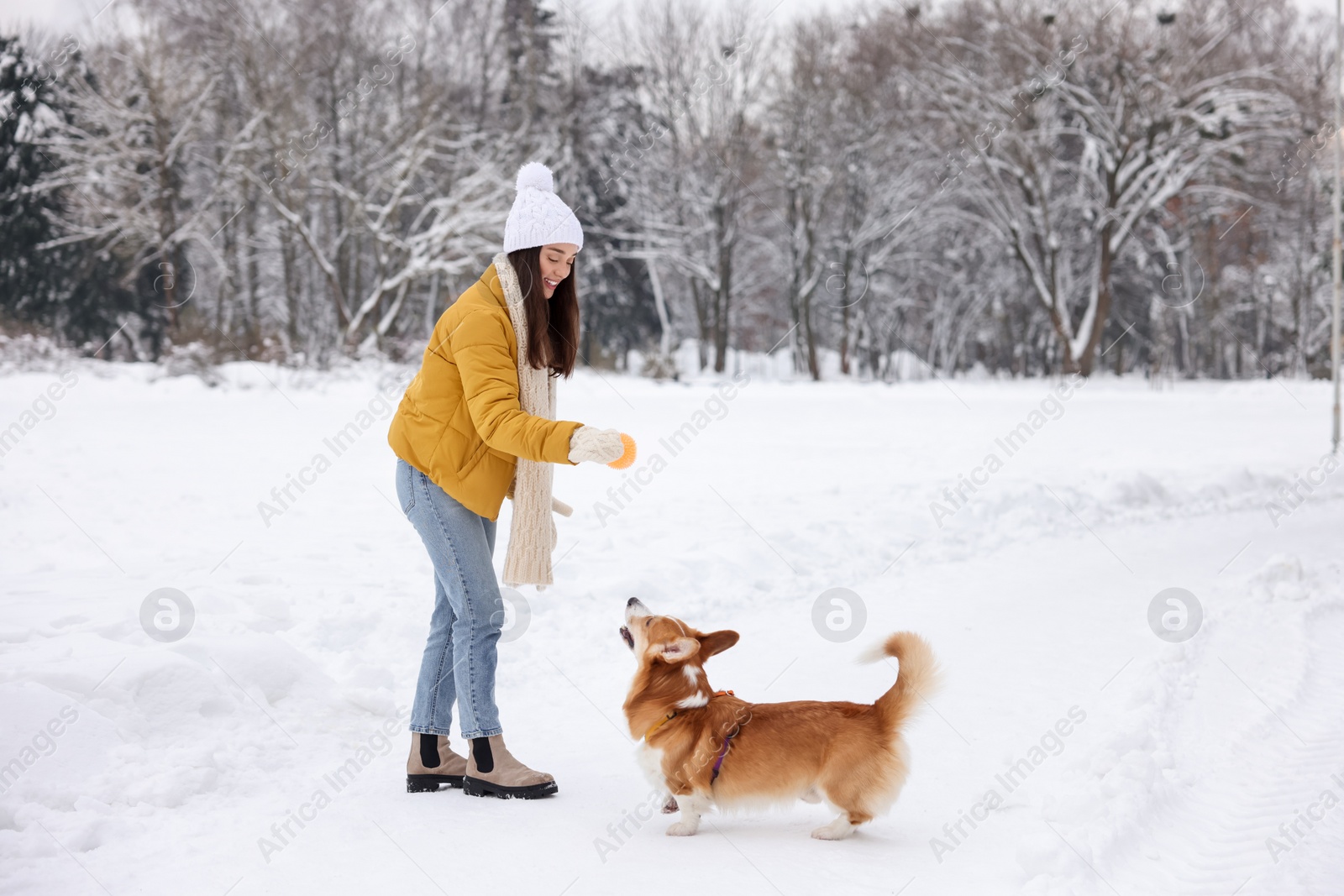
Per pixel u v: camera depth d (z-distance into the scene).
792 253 44.75
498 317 3.82
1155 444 16.98
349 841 3.36
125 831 3.34
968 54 39.53
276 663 4.70
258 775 3.90
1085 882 3.17
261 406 21.97
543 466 3.96
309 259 39.06
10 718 3.72
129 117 31.89
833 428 19.75
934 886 3.15
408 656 5.46
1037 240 43.06
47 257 37.06
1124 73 38.16
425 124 34.03
